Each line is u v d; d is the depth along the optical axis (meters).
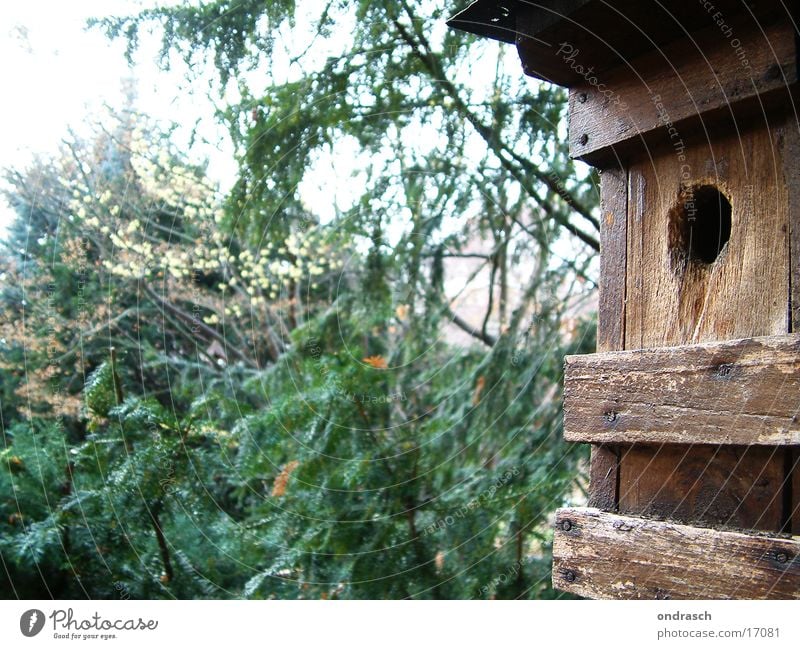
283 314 3.82
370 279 3.35
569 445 2.69
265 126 2.29
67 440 2.92
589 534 1.27
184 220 3.18
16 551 2.25
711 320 1.21
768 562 1.00
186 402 3.27
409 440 2.68
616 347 1.37
